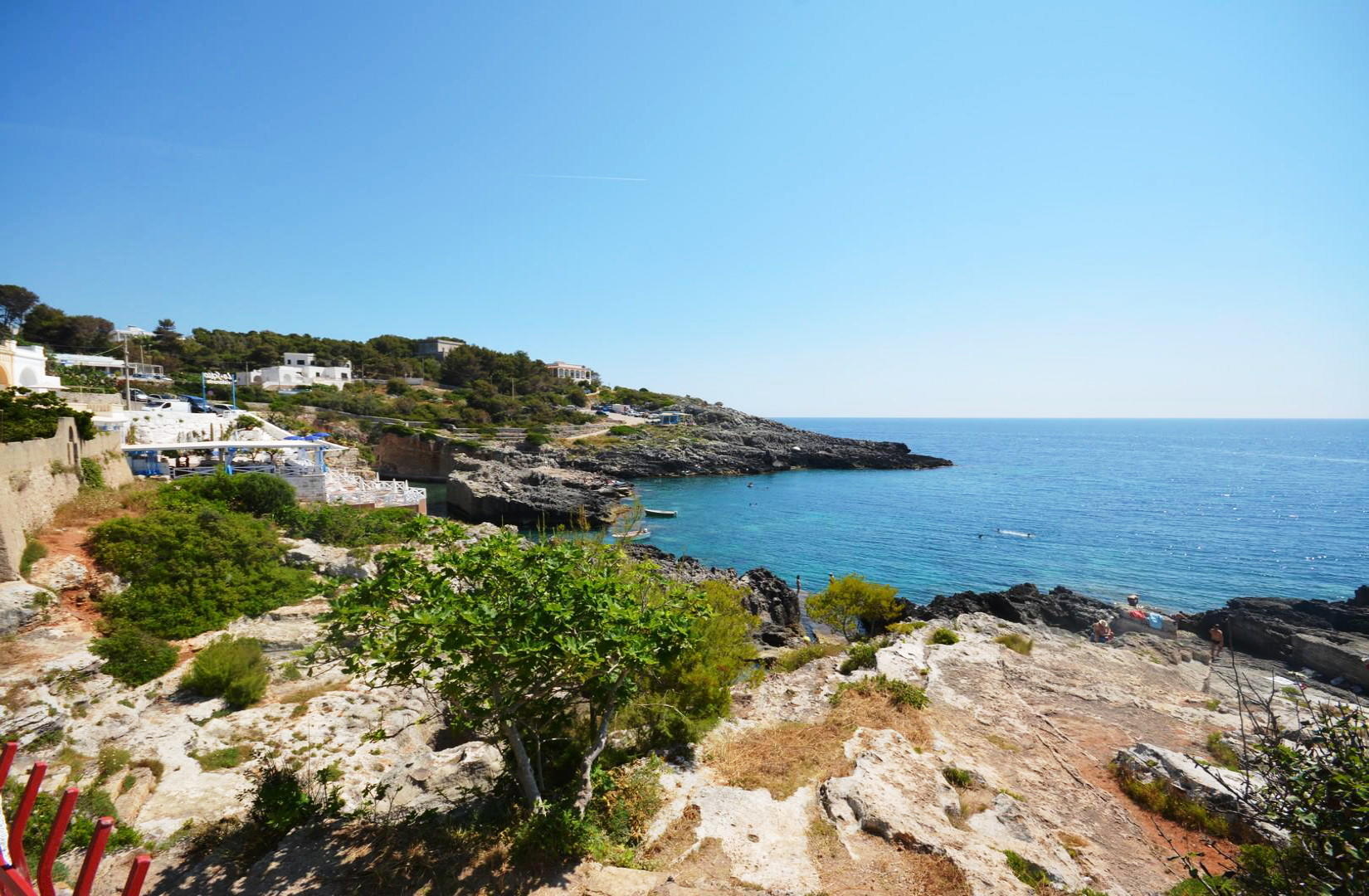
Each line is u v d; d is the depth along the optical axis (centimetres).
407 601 906
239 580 1970
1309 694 2227
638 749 1241
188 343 10562
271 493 2750
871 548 5600
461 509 6619
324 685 1745
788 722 1418
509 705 913
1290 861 575
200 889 866
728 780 1143
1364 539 5912
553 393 13088
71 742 1278
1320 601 3500
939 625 2570
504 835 909
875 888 845
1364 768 511
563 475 7869
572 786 1009
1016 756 1330
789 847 934
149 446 3212
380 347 14150
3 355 3250
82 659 1464
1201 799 1139
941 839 948
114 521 1967
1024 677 1767
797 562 5203
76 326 8662
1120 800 1197
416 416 9475
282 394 9025
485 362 13125
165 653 1641
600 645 884
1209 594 4338
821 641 3409
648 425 11994
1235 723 1502
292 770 1191
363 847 929
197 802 1199
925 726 1391
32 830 1021
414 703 1683
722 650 1447
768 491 8750
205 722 1491
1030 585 3903
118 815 1111
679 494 8325
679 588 1222
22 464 1808
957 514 7162
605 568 1140
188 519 2123
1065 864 970
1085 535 6119
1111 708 1599
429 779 1212
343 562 2316
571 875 839
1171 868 999
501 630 847
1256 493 9069
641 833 952
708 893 822
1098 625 3012
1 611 1451
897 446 12588
